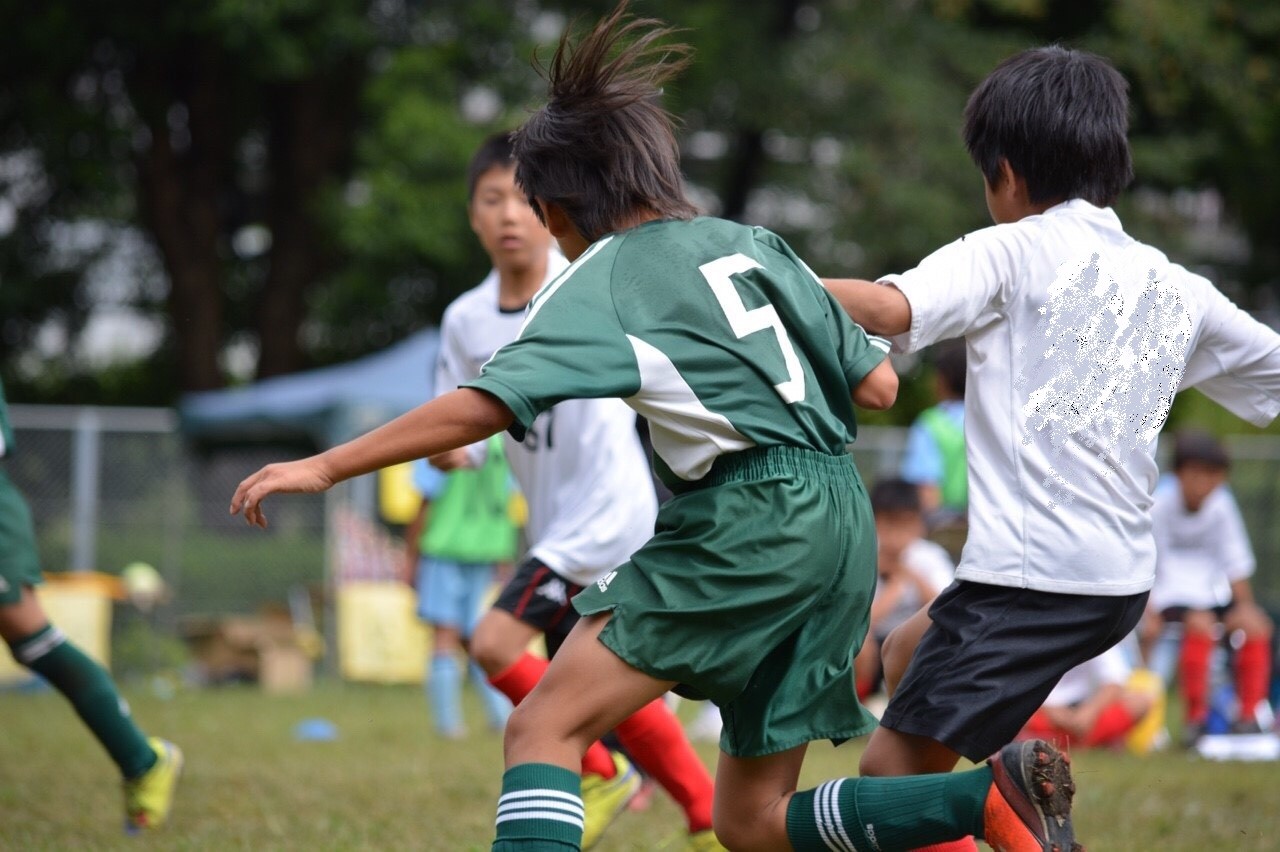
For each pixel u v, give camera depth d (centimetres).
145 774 1554
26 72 6425
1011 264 1039
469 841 1505
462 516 2730
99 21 6203
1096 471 1019
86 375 7950
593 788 1460
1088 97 1073
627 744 1326
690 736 2633
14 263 7269
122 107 6681
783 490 927
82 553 4103
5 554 1514
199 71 6562
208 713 3075
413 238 5838
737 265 956
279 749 2370
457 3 6334
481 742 2536
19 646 1524
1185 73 6375
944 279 1019
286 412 4419
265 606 4172
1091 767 2255
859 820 944
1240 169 7225
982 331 1050
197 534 4200
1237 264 8006
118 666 3950
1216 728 2916
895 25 6538
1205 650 2822
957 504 2820
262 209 7644
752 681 964
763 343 939
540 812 912
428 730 2786
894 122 6362
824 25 6775
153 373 7975
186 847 1447
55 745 2391
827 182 6681
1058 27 6812
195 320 6775
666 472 962
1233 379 1124
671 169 1007
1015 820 895
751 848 1003
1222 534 2925
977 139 1105
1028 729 2511
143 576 4050
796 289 977
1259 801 1898
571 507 1470
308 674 4009
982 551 1018
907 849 942
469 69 6438
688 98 6425
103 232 7575
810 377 962
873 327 1018
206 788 1881
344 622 3950
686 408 915
